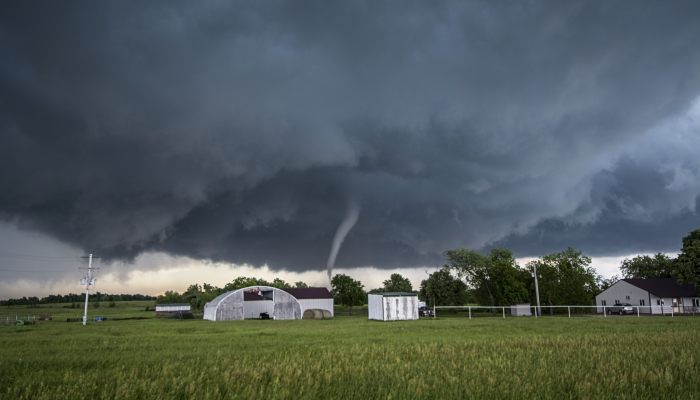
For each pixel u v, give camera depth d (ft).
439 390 45.52
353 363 64.23
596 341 90.48
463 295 339.98
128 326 196.75
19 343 110.73
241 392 45.62
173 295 531.09
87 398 44.47
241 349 90.12
